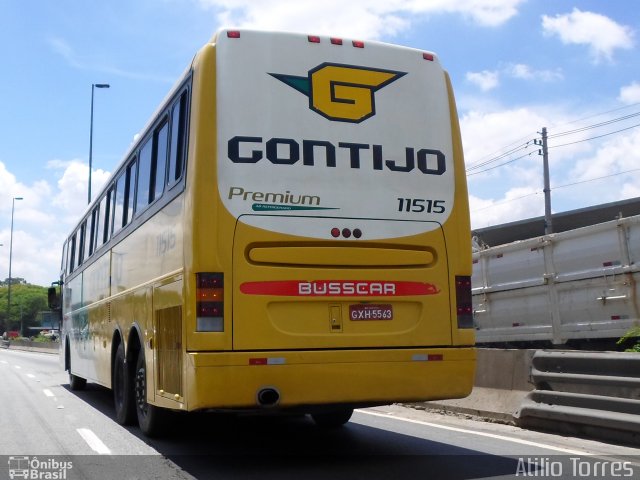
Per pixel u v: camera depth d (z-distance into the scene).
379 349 6.74
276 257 6.54
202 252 6.39
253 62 6.80
